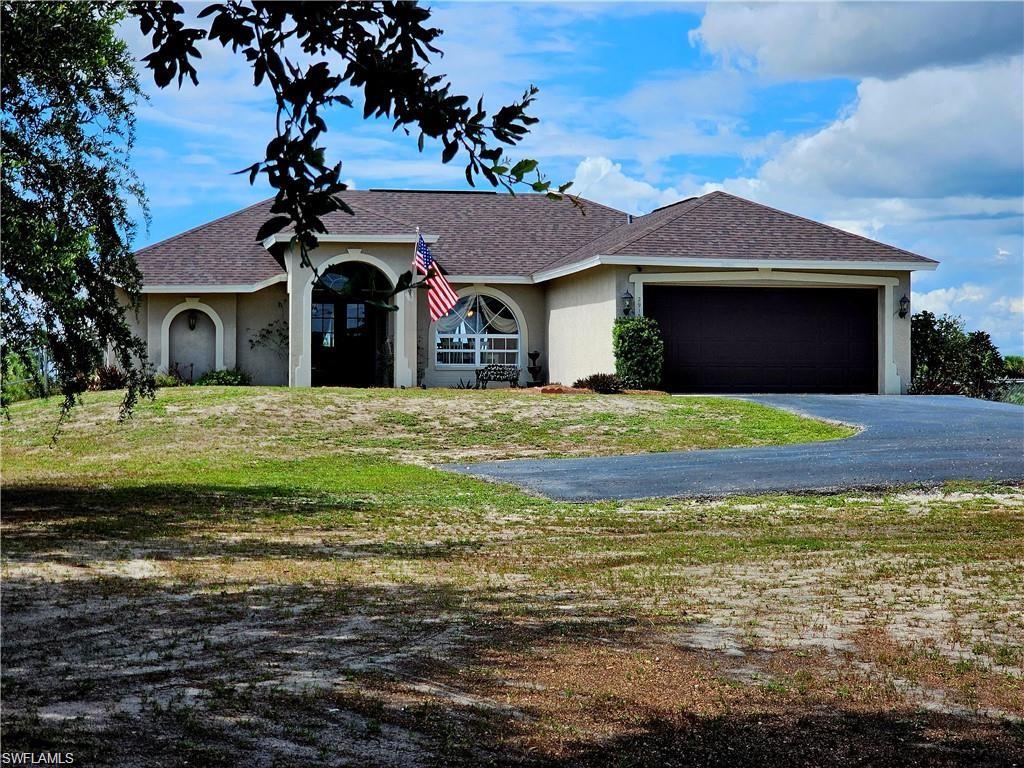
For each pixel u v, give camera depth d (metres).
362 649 7.12
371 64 4.80
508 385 31.69
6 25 12.31
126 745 5.29
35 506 14.36
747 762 5.29
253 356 30.88
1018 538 11.64
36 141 13.26
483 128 4.90
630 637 7.52
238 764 5.10
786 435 21.30
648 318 27.42
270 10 4.82
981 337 30.14
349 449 20.33
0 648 7.04
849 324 28.92
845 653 7.18
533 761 5.26
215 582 9.29
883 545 11.29
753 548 11.19
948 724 5.85
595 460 18.92
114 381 28.09
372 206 35.53
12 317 13.05
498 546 11.46
